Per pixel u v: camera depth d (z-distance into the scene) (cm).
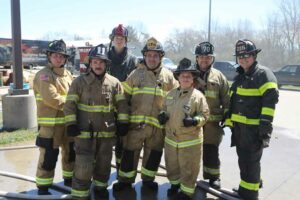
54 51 445
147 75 468
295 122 1075
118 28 521
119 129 451
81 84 430
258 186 441
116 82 452
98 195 463
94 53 427
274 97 405
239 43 425
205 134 490
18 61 828
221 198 469
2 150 657
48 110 448
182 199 443
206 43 480
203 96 443
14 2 816
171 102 446
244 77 431
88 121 428
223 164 618
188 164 438
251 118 424
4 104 818
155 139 472
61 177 528
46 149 451
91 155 431
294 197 483
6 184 496
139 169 572
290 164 629
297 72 2375
